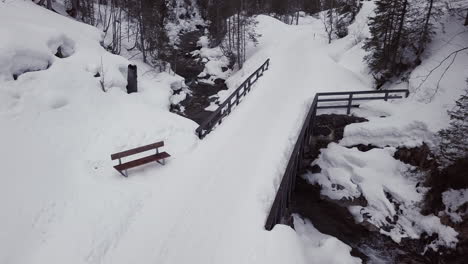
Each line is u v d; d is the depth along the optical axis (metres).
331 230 10.22
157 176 8.73
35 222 6.56
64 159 8.75
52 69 11.55
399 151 12.02
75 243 6.15
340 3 35.91
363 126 13.36
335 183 12.25
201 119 18.03
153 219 7.02
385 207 10.71
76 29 17.84
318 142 14.53
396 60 17.30
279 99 15.20
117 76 13.98
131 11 24.52
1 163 7.46
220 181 8.52
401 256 9.29
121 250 6.13
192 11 48.97
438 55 14.93
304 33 35.72
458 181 9.75
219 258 5.96
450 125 11.02
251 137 11.27
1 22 11.91
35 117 9.51
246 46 31.14
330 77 18.31
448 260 8.81
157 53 24.73
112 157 8.16
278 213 8.01
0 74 9.86
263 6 53.09
